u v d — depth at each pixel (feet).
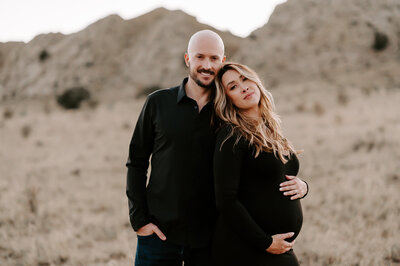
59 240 14.60
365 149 27.30
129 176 8.17
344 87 106.11
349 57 164.55
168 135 7.69
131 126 56.54
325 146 30.25
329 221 15.17
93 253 13.53
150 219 8.03
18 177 26.48
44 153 37.81
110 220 17.12
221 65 7.66
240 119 7.18
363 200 17.11
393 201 16.60
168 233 7.79
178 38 246.68
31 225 16.49
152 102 7.97
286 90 113.60
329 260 12.24
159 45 244.83
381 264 11.57
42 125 62.49
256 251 6.83
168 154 7.74
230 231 7.04
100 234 15.48
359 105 58.70
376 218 15.21
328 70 157.38
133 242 14.47
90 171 28.48
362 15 188.75
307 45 180.75
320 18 193.57
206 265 7.88
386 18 184.96
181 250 7.86
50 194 21.62
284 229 7.04
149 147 8.25
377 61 154.61
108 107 103.55
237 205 6.59
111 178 25.98
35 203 18.65
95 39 263.70
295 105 72.69
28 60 269.23
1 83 257.96
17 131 55.88
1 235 15.49
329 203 17.29
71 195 21.56
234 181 6.62
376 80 113.60
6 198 20.51
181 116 7.70
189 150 7.66
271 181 6.98
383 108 50.67
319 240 13.44
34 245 14.23
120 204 19.63
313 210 16.83
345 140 31.37
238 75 7.25
